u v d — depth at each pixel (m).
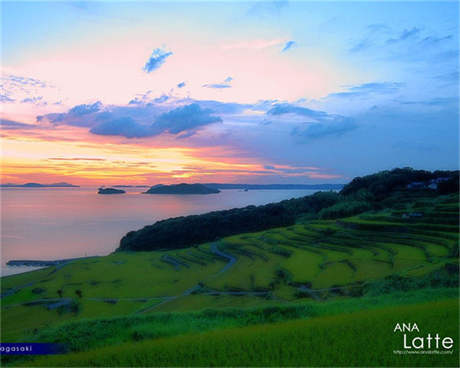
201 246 95.50
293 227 91.50
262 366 12.14
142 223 191.25
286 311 19.94
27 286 66.19
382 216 72.19
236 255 78.94
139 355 13.68
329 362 12.08
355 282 36.91
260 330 15.86
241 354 13.23
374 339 13.71
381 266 41.94
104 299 55.47
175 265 79.50
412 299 21.84
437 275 29.56
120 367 13.01
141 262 84.19
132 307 50.75
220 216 120.75
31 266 96.62
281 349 13.43
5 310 53.19
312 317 18.62
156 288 60.25
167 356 13.39
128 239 114.56
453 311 16.39
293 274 46.34
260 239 86.62
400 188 114.75
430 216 63.44
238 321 18.98
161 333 16.95
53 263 98.44
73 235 152.25
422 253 45.06
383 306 20.06
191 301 48.53
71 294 59.16
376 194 117.38
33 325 45.53
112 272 74.31
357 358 12.45
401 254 45.09
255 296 45.88
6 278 73.69
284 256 64.88
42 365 14.05
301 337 14.45
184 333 16.94
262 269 57.53
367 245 56.91
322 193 153.50
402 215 70.31
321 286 38.84
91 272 74.62
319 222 91.88
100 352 14.64
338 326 15.33
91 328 17.86
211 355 13.31
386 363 12.02
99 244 132.75
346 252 55.16
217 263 75.19
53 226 178.88
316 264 50.38
